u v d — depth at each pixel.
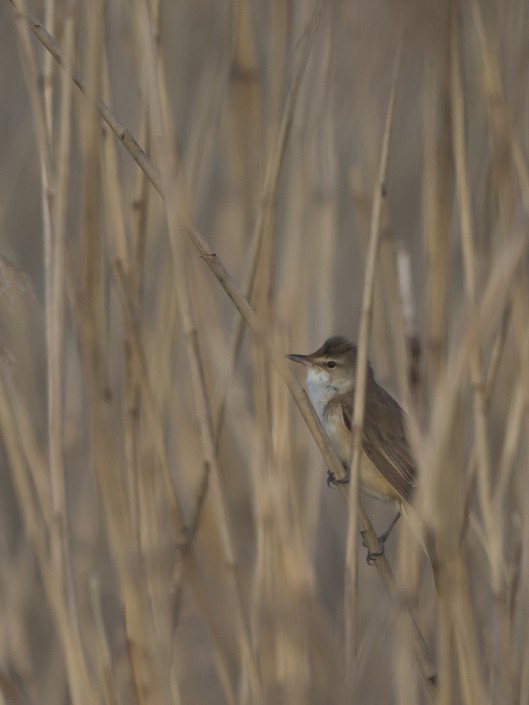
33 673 8.98
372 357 10.73
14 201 11.90
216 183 10.10
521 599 7.71
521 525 8.11
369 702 7.74
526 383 7.17
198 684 8.30
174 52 10.45
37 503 9.30
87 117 6.47
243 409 7.41
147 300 9.45
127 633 7.26
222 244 9.68
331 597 10.73
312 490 9.09
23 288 6.73
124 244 7.60
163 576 7.54
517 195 7.77
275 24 8.16
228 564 6.77
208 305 8.38
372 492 8.70
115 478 6.98
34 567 9.80
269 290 7.85
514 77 7.91
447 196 7.48
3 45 12.27
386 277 9.09
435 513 5.79
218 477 6.71
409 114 10.71
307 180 8.94
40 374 10.59
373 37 6.23
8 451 7.60
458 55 6.94
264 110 9.40
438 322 7.58
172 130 7.17
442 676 5.97
